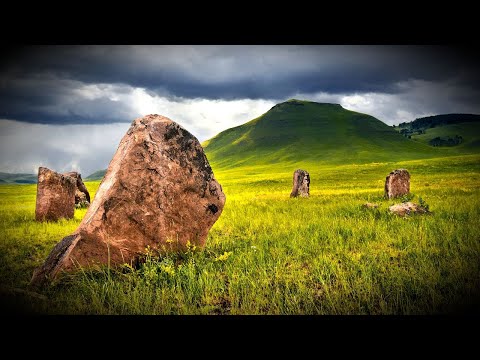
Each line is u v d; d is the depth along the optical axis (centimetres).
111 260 655
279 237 930
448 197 1769
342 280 580
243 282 589
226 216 1385
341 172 5662
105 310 518
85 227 638
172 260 679
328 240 875
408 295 544
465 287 548
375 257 715
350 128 18950
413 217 1122
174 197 708
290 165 12312
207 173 755
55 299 555
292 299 540
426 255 696
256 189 4047
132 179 673
